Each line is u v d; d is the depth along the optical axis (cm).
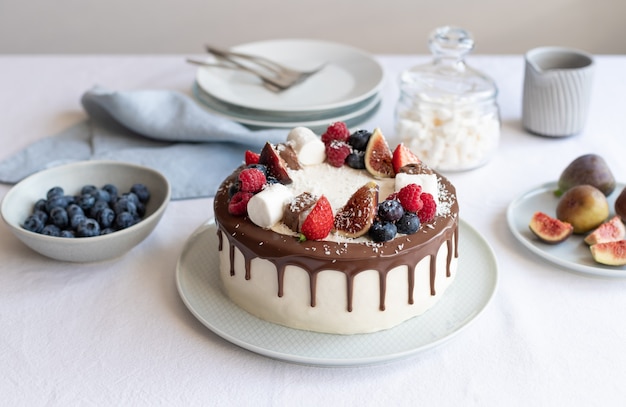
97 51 159
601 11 151
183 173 93
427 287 75
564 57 101
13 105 108
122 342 74
